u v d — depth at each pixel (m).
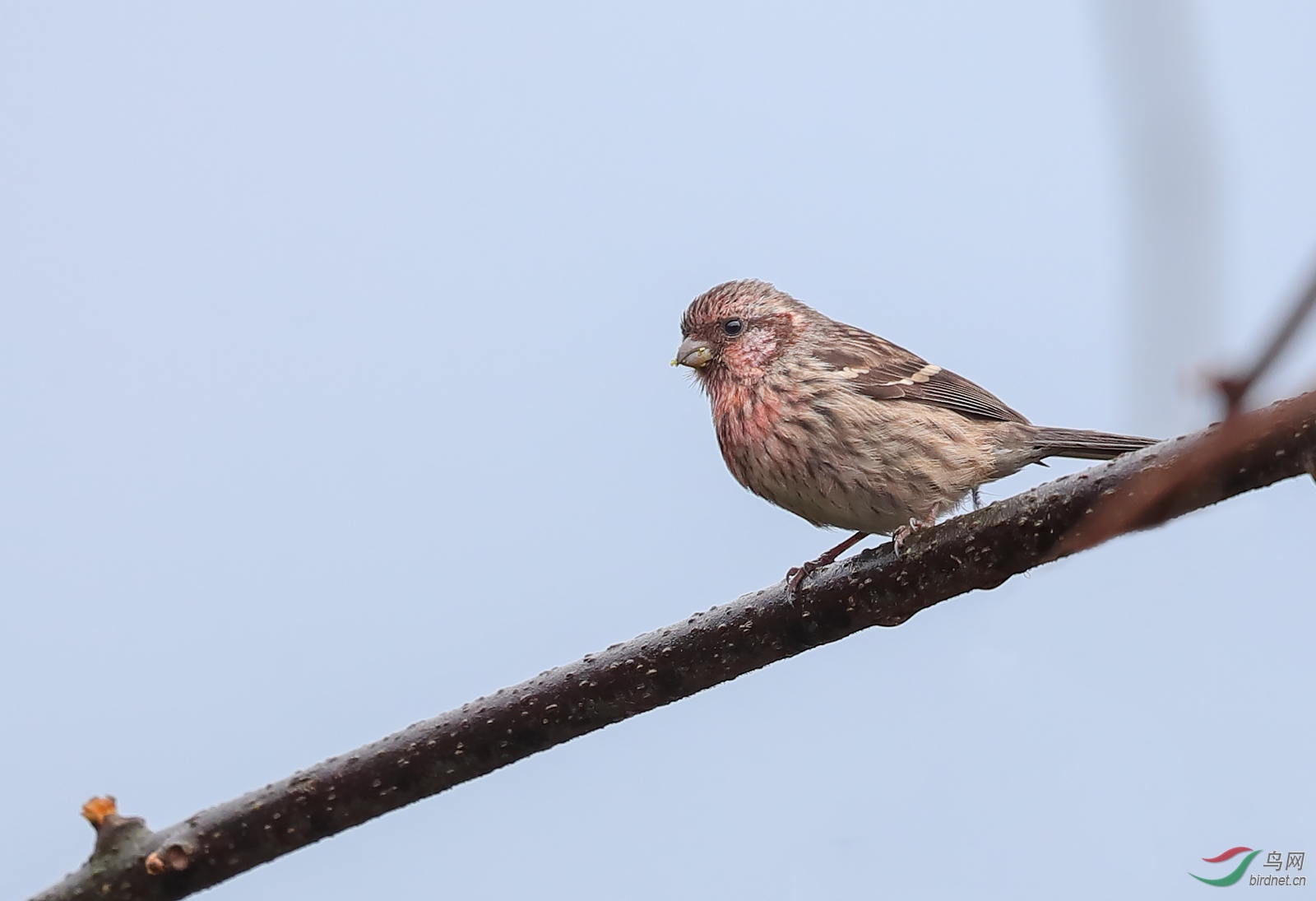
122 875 9.10
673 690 9.69
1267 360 3.07
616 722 9.72
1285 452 7.35
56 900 9.08
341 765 9.44
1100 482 8.80
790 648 9.73
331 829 9.41
